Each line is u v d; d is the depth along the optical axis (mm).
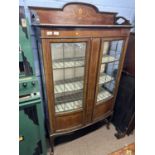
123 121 1939
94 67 1374
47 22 1347
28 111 1085
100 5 1637
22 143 1205
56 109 1480
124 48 1474
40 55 1237
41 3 1352
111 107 1853
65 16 1386
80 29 1126
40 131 1231
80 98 1550
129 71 1793
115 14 1613
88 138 1888
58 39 1092
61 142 1815
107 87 1856
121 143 1834
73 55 1449
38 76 1612
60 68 1310
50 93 1295
